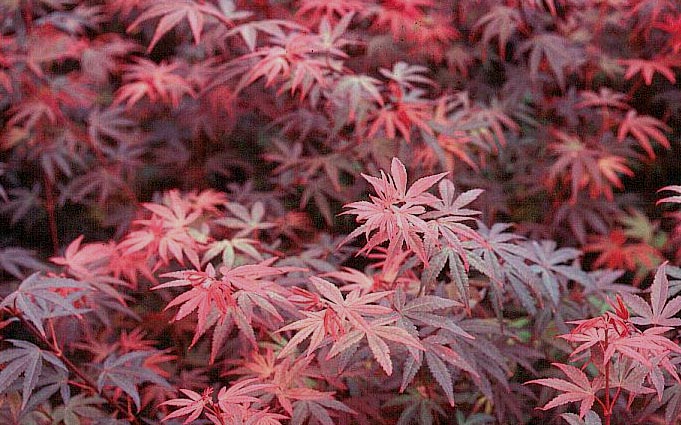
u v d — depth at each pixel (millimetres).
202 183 4426
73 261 2672
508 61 4340
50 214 4051
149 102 4453
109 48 4266
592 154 3488
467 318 2443
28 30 4055
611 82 4449
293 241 3631
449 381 2006
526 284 2436
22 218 4566
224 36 3102
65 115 4312
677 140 4277
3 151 4500
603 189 3588
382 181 1950
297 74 2660
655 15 3523
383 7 3471
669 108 4102
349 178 3857
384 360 1795
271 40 2836
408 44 3875
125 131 4602
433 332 2193
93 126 4086
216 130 4156
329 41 2881
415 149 3131
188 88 3572
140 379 2375
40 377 2314
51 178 3934
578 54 3760
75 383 2340
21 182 4695
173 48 5113
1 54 3686
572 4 3930
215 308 2125
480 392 2590
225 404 1893
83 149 4379
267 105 3543
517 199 3998
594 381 1921
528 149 3975
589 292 2619
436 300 2043
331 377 2250
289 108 3504
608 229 3973
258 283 1994
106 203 4484
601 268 3949
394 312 2023
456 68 4289
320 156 3305
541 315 2473
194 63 4277
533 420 2662
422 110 3148
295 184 3568
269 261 2086
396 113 2885
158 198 3531
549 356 2656
